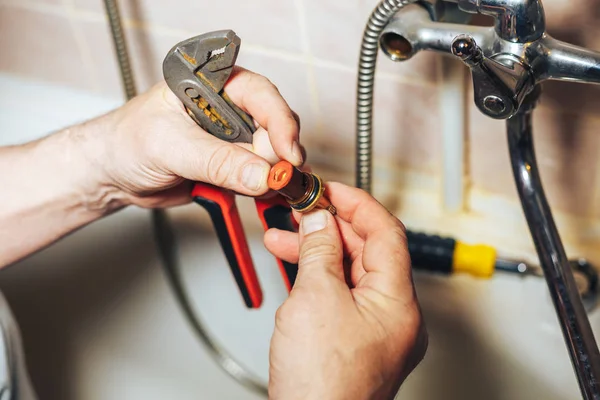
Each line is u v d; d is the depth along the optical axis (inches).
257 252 33.6
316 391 17.6
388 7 20.2
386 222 20.0
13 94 37.8
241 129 21.7
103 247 35.7
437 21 20.5
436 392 31.3
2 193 25.9
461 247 26.4
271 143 21.2
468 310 29.3
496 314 28.9
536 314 28.1
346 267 21.9
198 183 23.0
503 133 26.7
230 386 35.5
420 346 19.5
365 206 20.2
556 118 25.3
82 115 36.4
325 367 17.6
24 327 37.4
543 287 27.6
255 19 29.0
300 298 18.5
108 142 24.1
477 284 28.6
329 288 18.5
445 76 25.6
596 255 27.5
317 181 19.5
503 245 28.7
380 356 18.1
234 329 35.4
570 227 28.1
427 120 28.2
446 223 29.9
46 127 36.8
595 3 21.9
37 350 37.1
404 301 18.7
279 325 18.5
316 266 19.0
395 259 19.1
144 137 23.0
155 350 36.2
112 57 34.4
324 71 29.1
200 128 22.5
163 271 35.8
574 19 22.6
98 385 36.2
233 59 19.2
